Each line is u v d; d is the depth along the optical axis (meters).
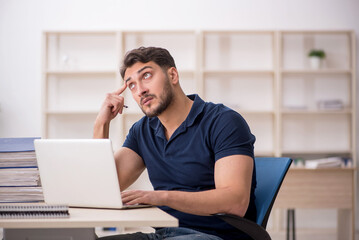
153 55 1.85
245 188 1.66
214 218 1.81
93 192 1.59
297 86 5.94
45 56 5.73
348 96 5.92
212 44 5.96
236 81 5.96
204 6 5.97
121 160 2.03
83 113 5.86
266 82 5.96
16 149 1.76
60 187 1.65
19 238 1.36
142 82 1.84
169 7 5.98
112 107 2.17
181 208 1.56
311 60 5.77
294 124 5.95
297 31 5.68
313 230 5.64
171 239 1.67
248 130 1.84
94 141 1.58
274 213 5.69
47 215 1.32
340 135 5.93
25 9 5.95
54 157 1.64
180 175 1.89
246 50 5.96
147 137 2.01
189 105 1.94
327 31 5.68
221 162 1.74
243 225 1.62
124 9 5.98
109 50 5.98
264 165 1.98
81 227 1.29
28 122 5.91
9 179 1.76
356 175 5.83
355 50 5.91
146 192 1.57
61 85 5.97
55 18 5.96
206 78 5.96
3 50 5.93
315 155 5.88
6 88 5.91
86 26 5.97
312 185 4.59
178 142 1.89
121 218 1.32
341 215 4.95
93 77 5.98
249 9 5.98
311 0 5.96
